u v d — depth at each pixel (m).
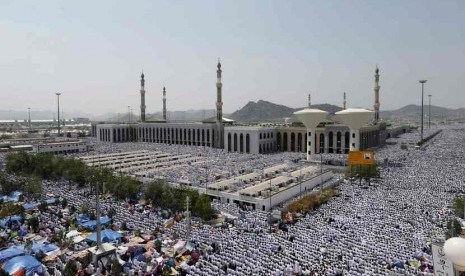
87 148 152.88
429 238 45.75
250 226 53.22
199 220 56.66
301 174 87.06
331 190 74.62
